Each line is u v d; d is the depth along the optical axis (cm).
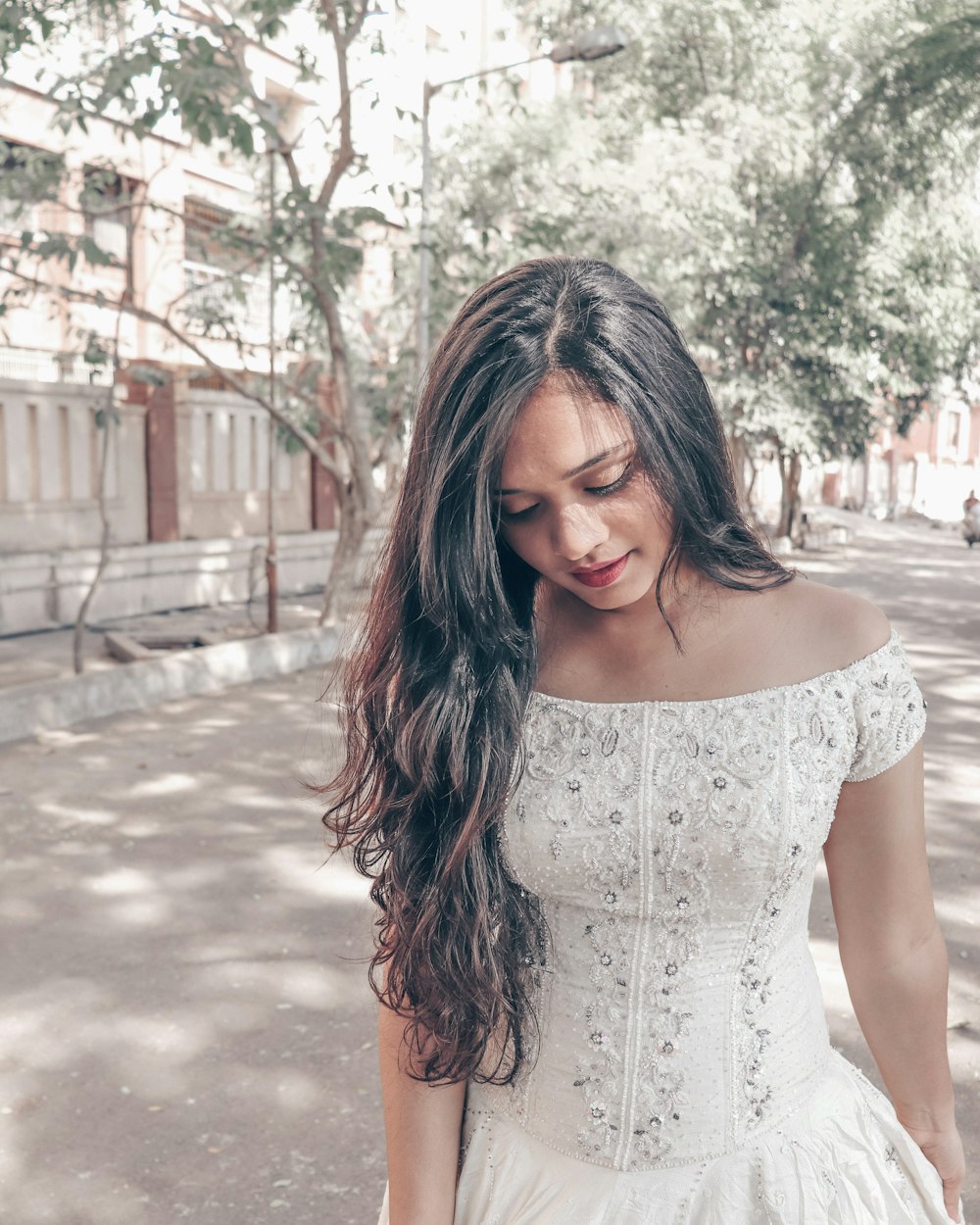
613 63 1609
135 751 696
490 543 95
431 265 1136
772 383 1650
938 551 2638
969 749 698
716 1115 105
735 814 99
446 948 105
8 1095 313
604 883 103
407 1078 114
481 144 1395
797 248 1634
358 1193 272
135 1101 311
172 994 373
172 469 1409
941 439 4753
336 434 1047
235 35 820
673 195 1365
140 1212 265
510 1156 112
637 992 105
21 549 1223
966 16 1490
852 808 105
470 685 105
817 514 3322
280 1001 368
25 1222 261
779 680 102
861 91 1578
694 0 1484
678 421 94
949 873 477
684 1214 104
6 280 1186
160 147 1331
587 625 107
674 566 102
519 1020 109
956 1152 116
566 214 1321
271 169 922
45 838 531
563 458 91
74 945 411
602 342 90
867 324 1641
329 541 1623
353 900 454
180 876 481
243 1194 272
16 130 1152
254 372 1247
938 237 1647
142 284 1341
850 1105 112
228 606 1419
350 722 116
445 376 96
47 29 792
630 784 101
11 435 1211
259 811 572
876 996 110
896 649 104
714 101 1485
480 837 104
